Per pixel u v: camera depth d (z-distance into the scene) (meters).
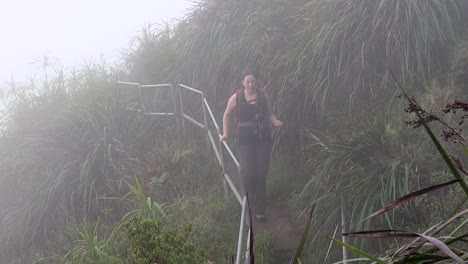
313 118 6.90
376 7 6.31
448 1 6.29
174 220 5.80
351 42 6.39
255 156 5.99
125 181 7.21
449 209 4.28
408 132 5.17
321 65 6.59
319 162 5.56
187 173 7.03
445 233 4.05
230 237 5.55
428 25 5.98
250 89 6.00
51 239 7.24
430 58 6.06
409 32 6.07
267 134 6.00
